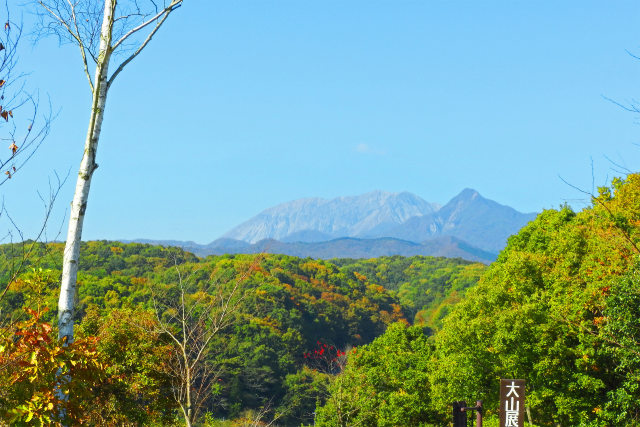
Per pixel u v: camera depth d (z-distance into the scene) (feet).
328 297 355.36
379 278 594.65
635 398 66.18
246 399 151.02
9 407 30.30
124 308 66.39
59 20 36.19
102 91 36.47
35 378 30.68
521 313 83.76
